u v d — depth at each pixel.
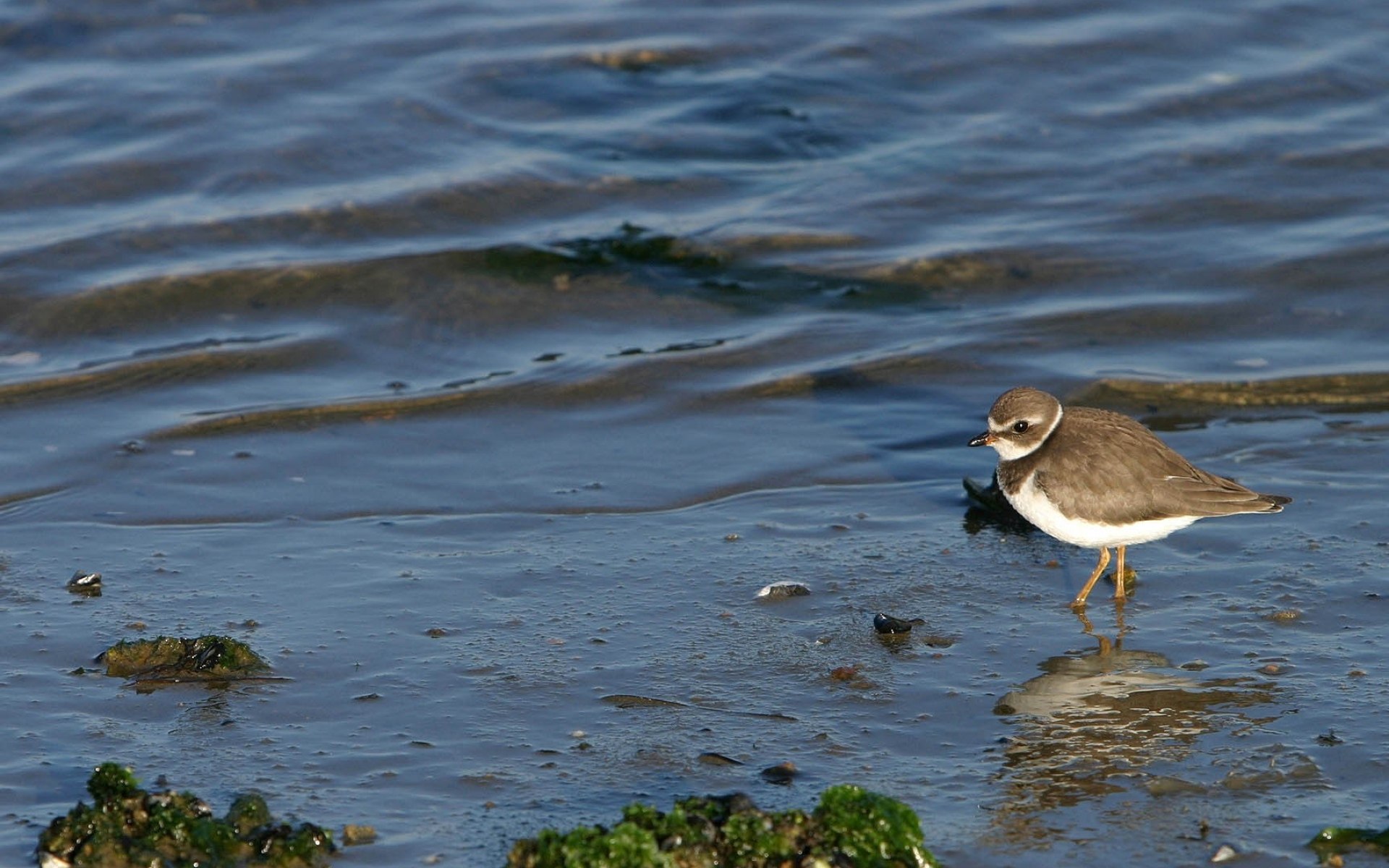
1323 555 11.55
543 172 18.86
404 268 16.91
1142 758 8.90
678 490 13.05
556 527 12.36
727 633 10.53
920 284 17.00
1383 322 15.83
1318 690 9.61
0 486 12.95
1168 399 14.61
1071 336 15.85
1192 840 8.07
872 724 9.35
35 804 8.47
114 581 11.34
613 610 10.88
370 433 14.12
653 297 16.75
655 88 20.98
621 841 7.42
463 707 9.57
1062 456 10.92
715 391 14.97
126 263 16.73
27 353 15.39
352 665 10.09
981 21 22.48
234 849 7.97
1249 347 15.50
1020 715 9.44
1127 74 21.14
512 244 17.39
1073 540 11.02
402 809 8.44
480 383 15.08
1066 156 19.41
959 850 8.00
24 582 11.29
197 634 10.50
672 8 23.00
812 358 15.59
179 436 13.94
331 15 22.31
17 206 17.69
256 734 9.25
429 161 19.06
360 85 20.53
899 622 10.58
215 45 21.34
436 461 13.60
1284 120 19.97
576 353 15.70
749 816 7.70
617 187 18.70
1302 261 16.98
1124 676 9.88
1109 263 17.22
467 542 12.09
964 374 15.23
